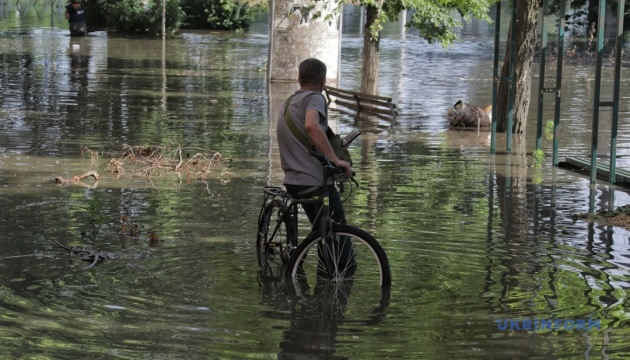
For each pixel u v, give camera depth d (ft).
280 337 40.29
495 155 98.27
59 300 44.96
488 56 245.24
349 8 426.10
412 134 114.21
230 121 120.98
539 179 83.41
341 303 45.09
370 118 130.62
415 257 53.67
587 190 78.28
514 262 53.16
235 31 328.49
